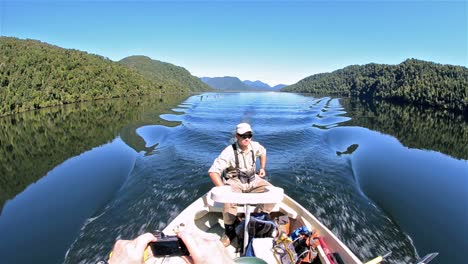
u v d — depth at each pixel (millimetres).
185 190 6359
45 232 4855
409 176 7582
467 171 8352
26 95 31109
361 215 5332
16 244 4527
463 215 5434
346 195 6141
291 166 7910
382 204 5801
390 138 13117
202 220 4340
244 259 1960
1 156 10586
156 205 5703
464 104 30875
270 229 3527
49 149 11398
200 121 16891
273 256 3092
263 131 12953
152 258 1011
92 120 20688
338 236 4695
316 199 5957
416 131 16344
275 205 4328
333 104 35500
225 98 50125
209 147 9977
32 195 6418
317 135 12273
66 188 6754
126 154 9531
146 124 16297
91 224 5059
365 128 15430
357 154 9531
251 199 3094
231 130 13219
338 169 7734
